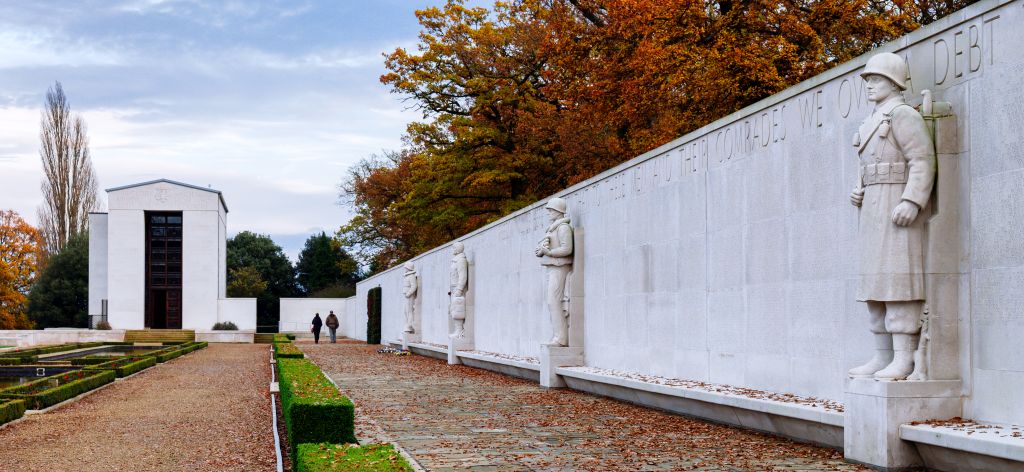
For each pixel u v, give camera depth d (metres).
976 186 8.27
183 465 10.23
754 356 11.94
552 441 10.85
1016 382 7.75
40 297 72.06
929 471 8.26
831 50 24.59
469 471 8.90
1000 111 7.98
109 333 58.62
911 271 8.46
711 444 10.42
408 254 59.59
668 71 24.66
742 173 12.28
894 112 8.57
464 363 26.81
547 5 35.12
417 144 46.12
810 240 10.70
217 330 64.94
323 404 10.09
